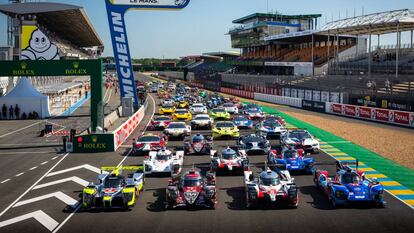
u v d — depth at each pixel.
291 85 76.69
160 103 72.12
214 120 46.19
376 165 24.58
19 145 34.22
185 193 16.75
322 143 32.53
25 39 57.88
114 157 28.27
